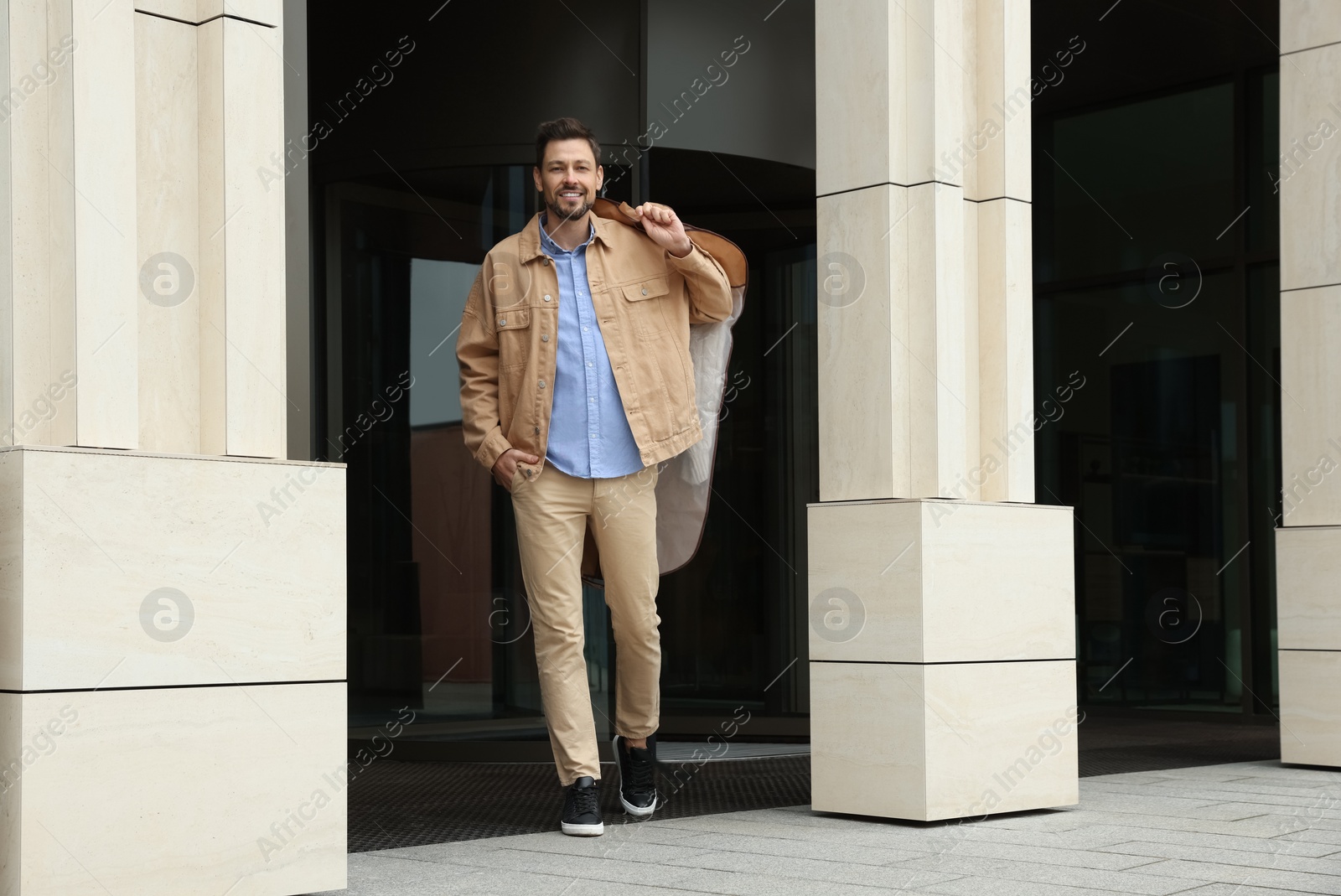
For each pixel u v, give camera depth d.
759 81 5.20
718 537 5.94
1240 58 7.39
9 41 2.57
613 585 3.79
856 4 4.00
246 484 2.68
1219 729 7.16
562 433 3.70
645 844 3.39
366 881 2.90
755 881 2.88
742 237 5.90
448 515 5.29
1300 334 5.49
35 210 2.60
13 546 2.41
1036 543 4.00
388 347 5.27
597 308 3.73
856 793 3.84
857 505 3.89
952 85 3.98
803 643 5.86
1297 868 3.04
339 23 5.22
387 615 5.32
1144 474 7.90
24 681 2.38
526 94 4.99
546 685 3.66
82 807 2.44
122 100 2.64
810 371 5.82
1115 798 4.32
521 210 5.04
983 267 4.08
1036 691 3.98
